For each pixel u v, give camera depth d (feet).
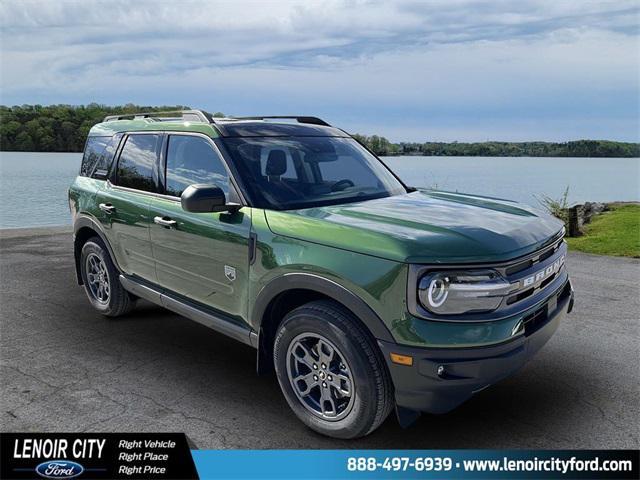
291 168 12.30
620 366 13.30
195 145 12.79
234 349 14.65
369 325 8.95
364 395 9.25
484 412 11.09
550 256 10.69
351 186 12.78
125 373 13.00
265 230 10.52
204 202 10.53
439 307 8.59
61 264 25.07
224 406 11.35
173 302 13.41
